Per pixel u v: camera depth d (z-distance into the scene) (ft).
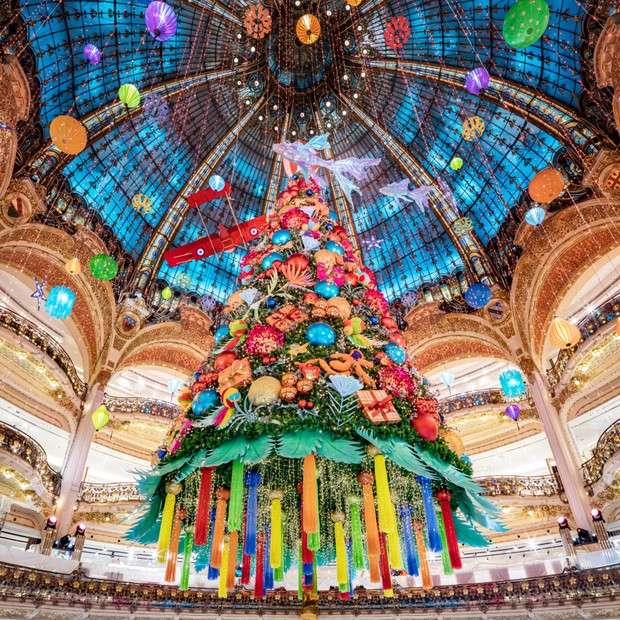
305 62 67.62
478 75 30.63
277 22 63.10
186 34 57.98
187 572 22.31
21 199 47.29
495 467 65.51
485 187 63.82
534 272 57.93
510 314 61.82
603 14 41.09
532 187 31.91
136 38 53.26
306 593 23.90
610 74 42.98
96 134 54.39
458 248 66.90
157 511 22.50
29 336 48.32
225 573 21.30
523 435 64.13
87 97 52.70
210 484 19.29
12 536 46.34
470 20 54.44
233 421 18.12
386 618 40.01
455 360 68.80
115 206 61.36
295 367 19.10
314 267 22.61
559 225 53.98
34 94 45.57
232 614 38.99
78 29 48.19
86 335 58.18
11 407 51.34
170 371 70.44
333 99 69.77
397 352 21.42
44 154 49.70
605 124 46.62
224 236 30.32
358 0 31.63
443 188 66.80
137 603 36.81
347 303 21.25
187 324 68.39
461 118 61.93
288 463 21.26
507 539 56.70
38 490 44.78
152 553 55.93
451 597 40.34
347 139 71.82
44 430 54.19
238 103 67.56
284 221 25.32
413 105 63.57
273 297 21.77
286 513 24.07
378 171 71.97
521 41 21.38
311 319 20.79
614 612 35.27
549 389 56.90
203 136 66.74
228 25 60.03
